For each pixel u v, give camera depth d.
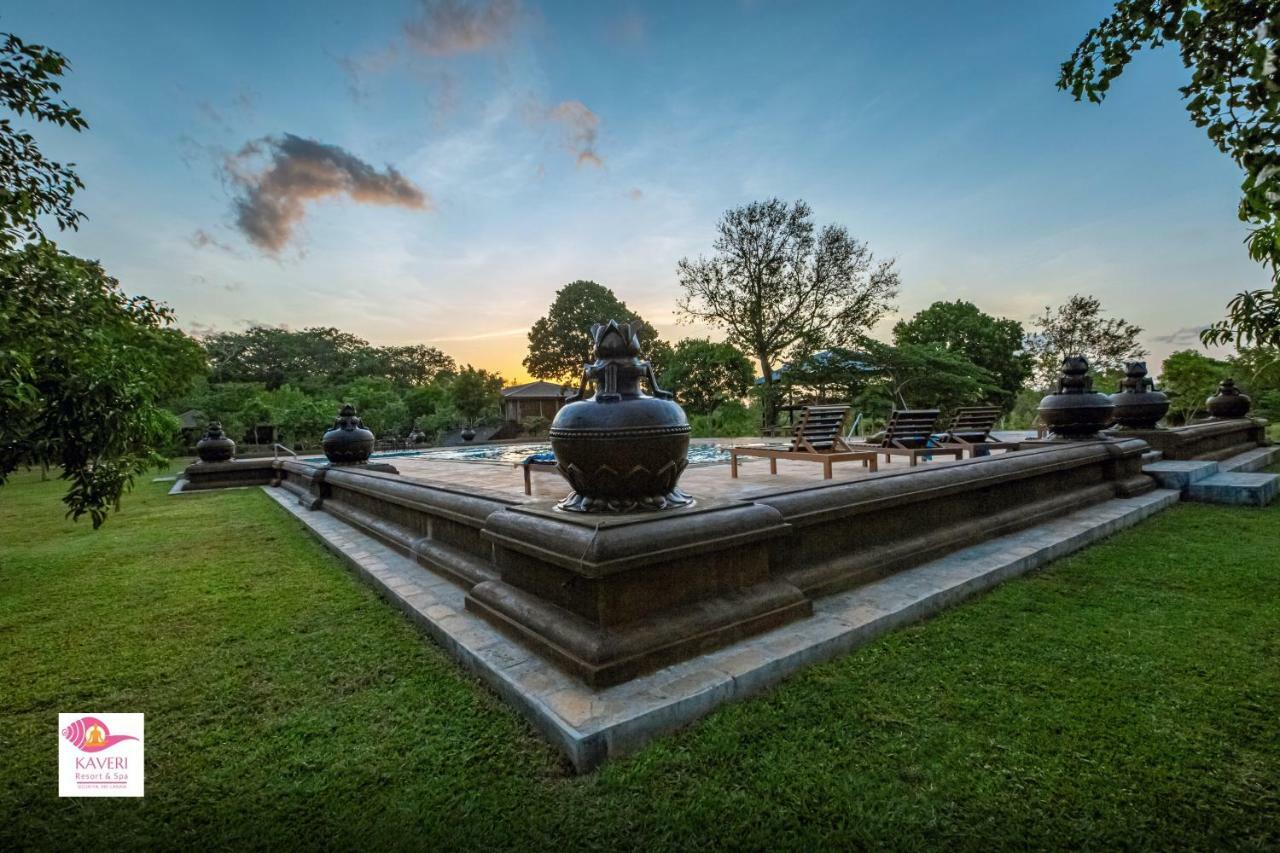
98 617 3.06
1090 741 1.67
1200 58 1.81
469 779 1.59
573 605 2.21
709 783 1.54
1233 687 1.96
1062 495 4.68
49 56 3.55
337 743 1.80
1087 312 25.42
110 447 3.37
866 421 21.72
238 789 1.59
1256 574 3.19
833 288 24.22
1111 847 1.27
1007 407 29.95
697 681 1.94
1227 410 9.70
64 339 3.35
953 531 3.61
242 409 26.64
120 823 1.46
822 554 2.95
